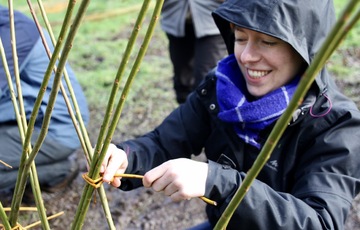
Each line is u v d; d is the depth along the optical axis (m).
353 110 1.18
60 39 0.74
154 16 0.72
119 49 4.43
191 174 0.97
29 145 0.90
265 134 1.25
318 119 1.17
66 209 2.35
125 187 1.30
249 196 1.01
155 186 0.97
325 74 1.20
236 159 1.30
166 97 3.52
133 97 3.50
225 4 1.22
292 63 1.21
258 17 1.14
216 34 2.27
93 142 2.97
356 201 2.38
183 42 2.50
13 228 0.94
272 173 1.22
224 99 1.28
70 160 2.56
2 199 2.36
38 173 2.23
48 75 0.78
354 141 1.15
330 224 1.04
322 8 1.18
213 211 1.29
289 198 1.05
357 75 3.63
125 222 2.31
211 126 1.38
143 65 4.03
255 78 1.23
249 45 1.20
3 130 2.05
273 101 1.20
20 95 0.95
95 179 0.87
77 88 2.20
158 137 1.41
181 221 2.32
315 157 1.17
